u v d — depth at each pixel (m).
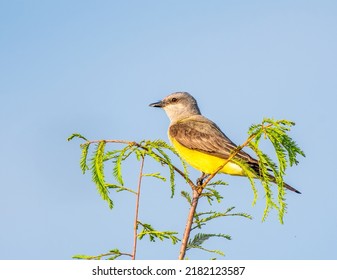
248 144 8.01
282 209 7.60
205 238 8.80
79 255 7.73
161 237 8.41
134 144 8.22
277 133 7.66
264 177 7.77
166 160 8.38
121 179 7.93
